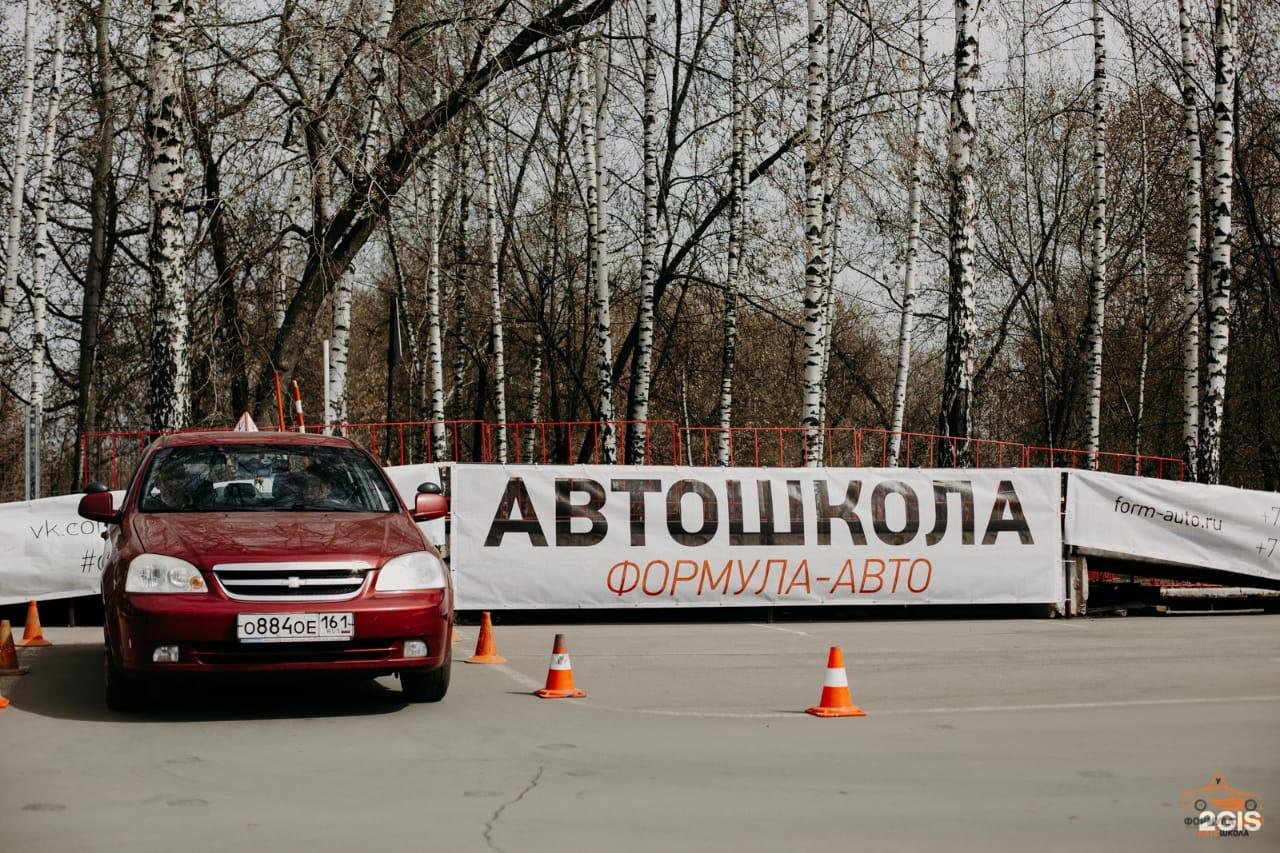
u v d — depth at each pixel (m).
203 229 17.80
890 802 6.38
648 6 22.17
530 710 9.02
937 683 10.38
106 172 28.06
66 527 13.95
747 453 41.53
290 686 10.03
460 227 31.03
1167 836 5.79
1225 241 21.78
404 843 5.60
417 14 17.72
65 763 7.25
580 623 15.28
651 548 14.77
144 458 10.12
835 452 34.16
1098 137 29.17
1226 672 11.02
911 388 53.47
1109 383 43.16
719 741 7.94
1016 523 15.49
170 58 15.56
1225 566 16.05
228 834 5.75
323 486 9.85
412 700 9.31
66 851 5.48
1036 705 9.33
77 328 31.72
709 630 14.35
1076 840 5.70
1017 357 46.22
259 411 23.86
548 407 44.41
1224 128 21.73
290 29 16.28
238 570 8.35
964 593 15.34
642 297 27.83
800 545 15.03
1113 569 16.39
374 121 17.69
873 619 15.72
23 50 28.25
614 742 7.89
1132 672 11.02
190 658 8.23
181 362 15.54
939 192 35.03
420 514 10.16
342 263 19.70
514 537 14.55
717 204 29.86
